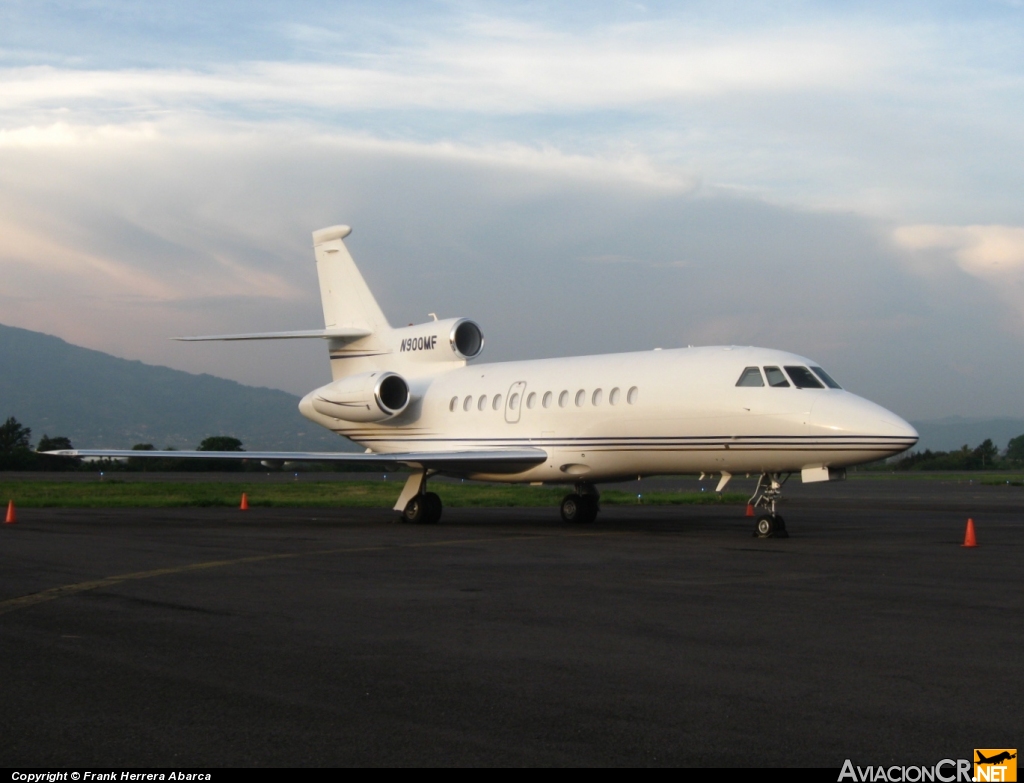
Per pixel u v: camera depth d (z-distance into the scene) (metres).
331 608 10.62
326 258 30.02
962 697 6.98
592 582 12.63
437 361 27.39
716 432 20.41
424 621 9.84
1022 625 9.65
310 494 38.41
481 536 19.75
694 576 13.23
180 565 14.46
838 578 13.06
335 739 6.09
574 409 23.00
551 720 6.45
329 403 27.36
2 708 6.74
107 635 9.16
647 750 5.88
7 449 80.94
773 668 7.83
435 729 6.27
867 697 6.98
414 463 23.38
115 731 6.25
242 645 8.72
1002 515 28.14
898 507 32.84
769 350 20.80
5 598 11.33
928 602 11.02
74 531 20.81
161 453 22.38
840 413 18.94
